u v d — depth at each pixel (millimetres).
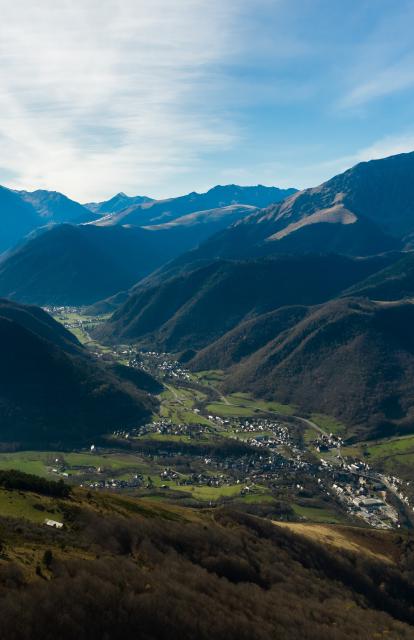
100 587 54656
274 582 89625
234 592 72750
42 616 47344
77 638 47094
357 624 82625
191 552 86188
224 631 57844
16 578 52000
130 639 50094
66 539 70812
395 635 84000
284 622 69438
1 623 44906
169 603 57438
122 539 78688
